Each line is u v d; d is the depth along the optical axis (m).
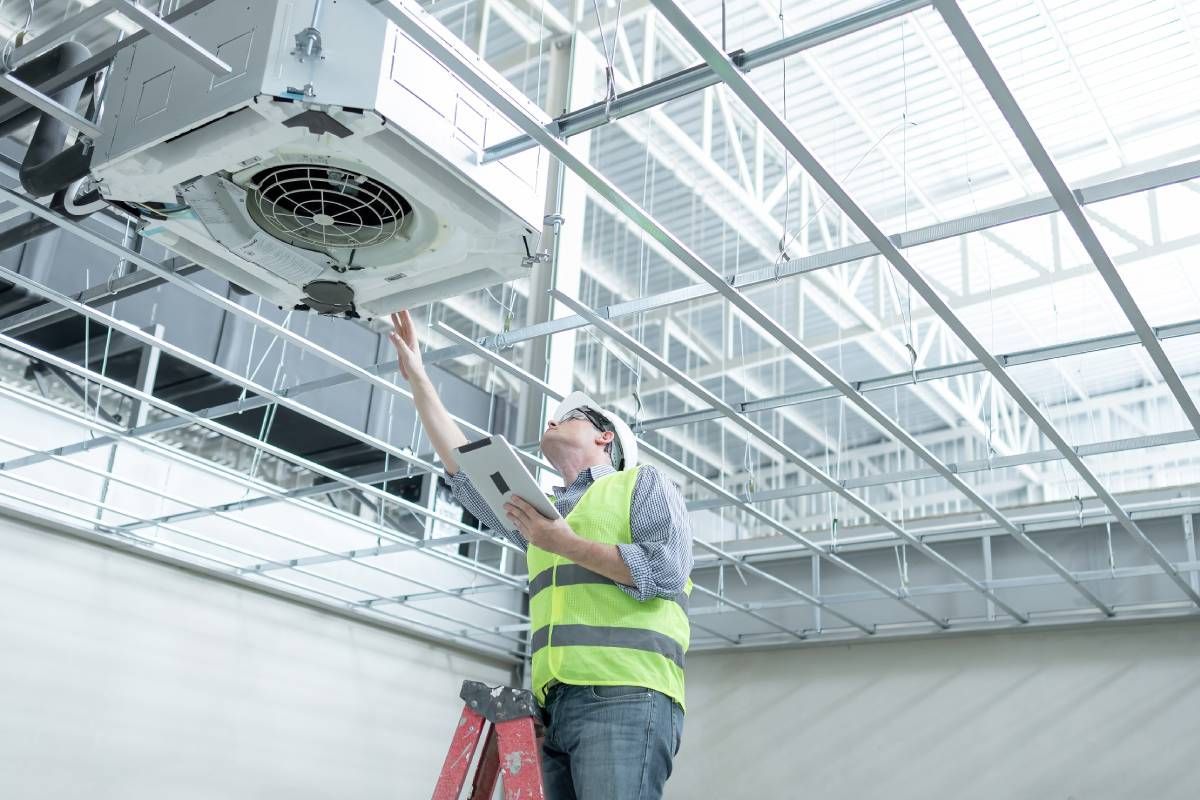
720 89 13.12
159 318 10.48
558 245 13.81
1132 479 15.03
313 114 4.02
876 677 12.48
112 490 10.55
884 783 12.04
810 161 5.25
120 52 4.54
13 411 9.99
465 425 8.93
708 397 7.90
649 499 3.02
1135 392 15.27
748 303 6.59
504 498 2.93
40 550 9.96
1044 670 11.67
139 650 10.45
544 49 14.45
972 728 11.80
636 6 13.21
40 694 9.66
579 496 3.26
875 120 12.80
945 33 11.66
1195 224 12.83
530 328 7.28
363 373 7.79
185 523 11.08
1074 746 11.27
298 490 9.86
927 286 6.31
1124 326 14.29
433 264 4.80
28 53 4.56
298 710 11.61
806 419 17.08
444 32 4.33
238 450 13.14
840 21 4.44
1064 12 11.25
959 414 16.33
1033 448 15.80
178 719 10.59
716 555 11.12
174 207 4.65
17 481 9.47
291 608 11.86
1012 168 13.05
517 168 4.62
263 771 11.16
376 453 12.93
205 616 11.07
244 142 4.16
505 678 13.97
